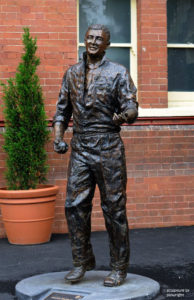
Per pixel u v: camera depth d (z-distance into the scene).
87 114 4.61
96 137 4.58
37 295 4.43
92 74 4.61
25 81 7.12
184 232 7.63
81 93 4.61
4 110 7.21
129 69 8.30
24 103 7.11
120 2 8.28
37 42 7.71
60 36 7.78
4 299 4.59
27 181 7.18
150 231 7.73
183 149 8.09
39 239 7.06
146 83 8.02
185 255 6.23
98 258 6.12
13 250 6.68
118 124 4.43
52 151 7.75
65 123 4.89
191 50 8.56
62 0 7.77
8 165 7.15
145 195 7.99
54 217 7.75
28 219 6.93
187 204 8.12
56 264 5.88
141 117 7.91
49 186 7.30
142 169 7.97
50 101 7.75
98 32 4.54
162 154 8.03
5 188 7.35
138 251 6.47
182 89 8.55
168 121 8.04
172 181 8.06
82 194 4.64
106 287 4.54
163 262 5.89
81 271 4.67
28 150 7.11
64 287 4.55
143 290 4.45
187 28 8.54
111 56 8.25
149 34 8.02
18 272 5.55
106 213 4.65
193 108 8.14
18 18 7.66
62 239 7.38
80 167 4.64
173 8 8.48
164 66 8.07
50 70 7.75
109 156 4.58
